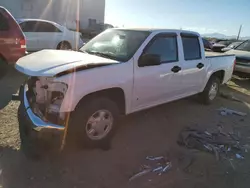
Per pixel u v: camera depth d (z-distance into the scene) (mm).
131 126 4121
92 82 2908
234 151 3523
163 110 5027
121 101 3463
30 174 2688
